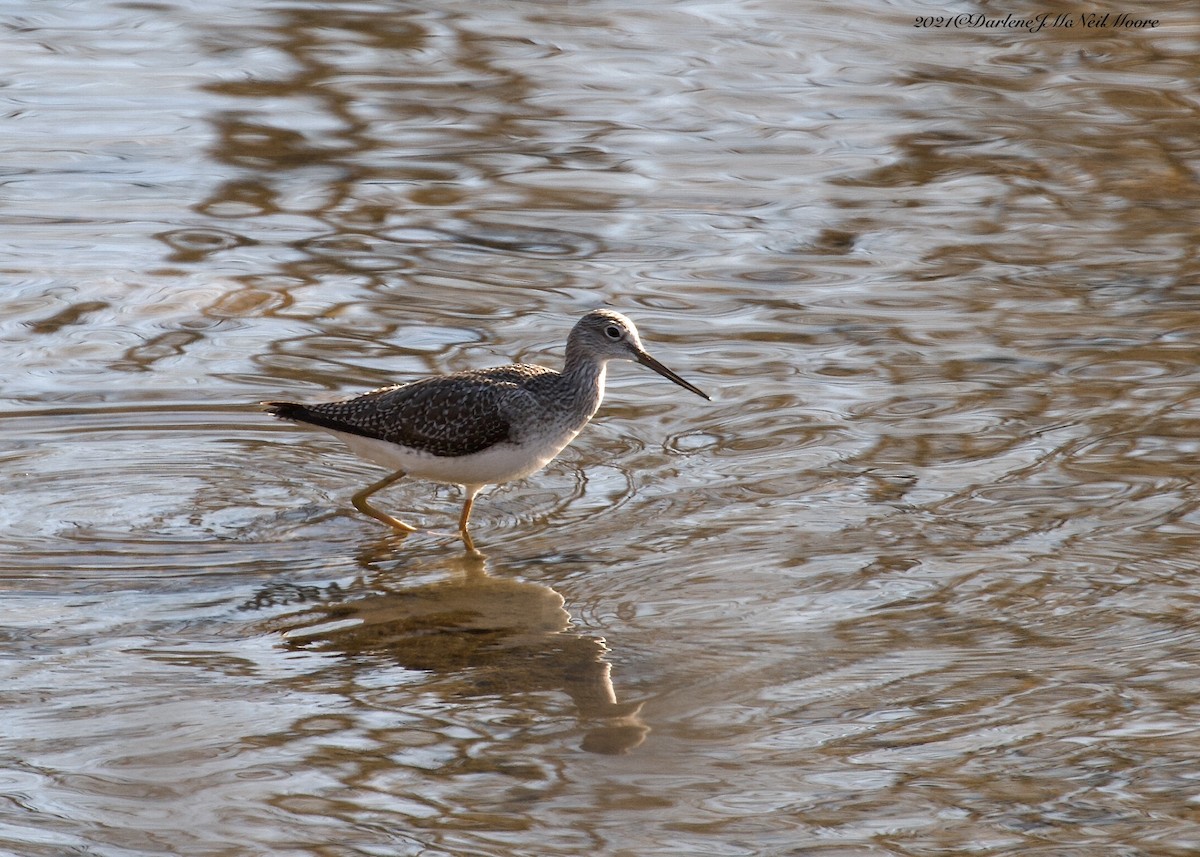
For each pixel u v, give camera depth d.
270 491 13.30
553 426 12.78
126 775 9.00
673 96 24.16
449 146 22.09
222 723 9.61
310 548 12.27
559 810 8.70
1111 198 20.36
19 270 17.61
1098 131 22.66
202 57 25.34
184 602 11.27
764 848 8.33
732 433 14.37
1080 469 13.43
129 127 22.25
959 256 18.58
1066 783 8.90
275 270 17.98
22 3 27.89
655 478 13.51
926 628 10.85
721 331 16.61
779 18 27.69
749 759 9.23
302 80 24.47
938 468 13.53
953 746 9.33
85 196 19.86
